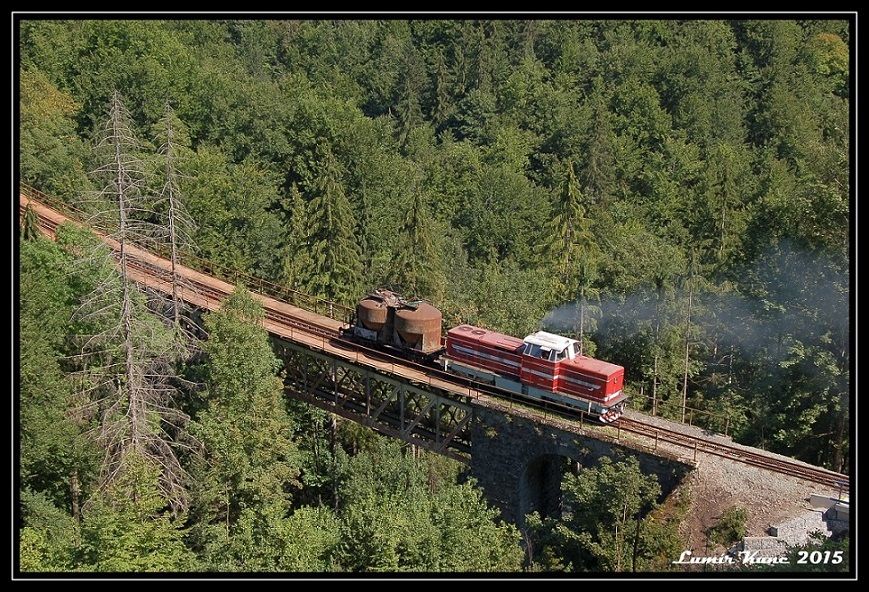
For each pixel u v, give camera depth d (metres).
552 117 104.31
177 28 108.81
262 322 47.41
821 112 97.62
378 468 45.22
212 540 37.31
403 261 61.72
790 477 35.66
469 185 86.88
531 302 57.00
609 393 38.50
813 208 46.66
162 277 51.16
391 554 31.86
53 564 30.05
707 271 58.19
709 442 37.34
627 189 90.31
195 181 63.97
